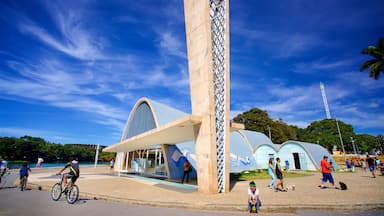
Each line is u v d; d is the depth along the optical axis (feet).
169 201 23.49
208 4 32.42
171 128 33.88
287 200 22.85
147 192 30.42
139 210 20.95
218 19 34.76
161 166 58.49
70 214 19.38
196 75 32.73
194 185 39.14
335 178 47.29
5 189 35.96
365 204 20.33
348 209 20.13
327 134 205.67
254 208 19.51
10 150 163.02
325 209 20.26
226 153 31.09
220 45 34.30
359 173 62.28
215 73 32.68
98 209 21.42
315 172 71.56
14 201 25.46
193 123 31.22
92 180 48.16
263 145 91.66
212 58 32.22
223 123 32.17
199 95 31.78
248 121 167.43
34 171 77.15
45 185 37.04
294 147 86.58
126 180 48.06
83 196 28.84
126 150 75.20
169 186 37.63
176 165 53.93
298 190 30.35
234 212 19.94
